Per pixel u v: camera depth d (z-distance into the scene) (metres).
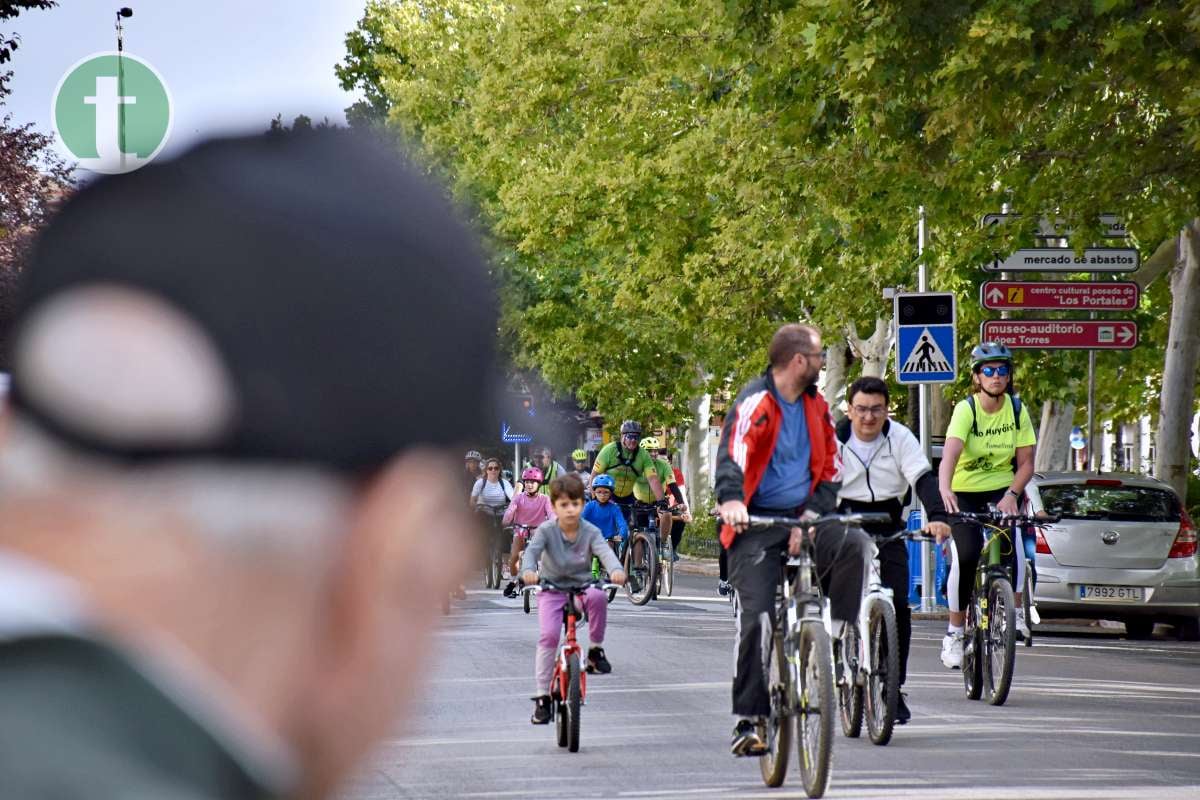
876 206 64.81
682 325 99.25
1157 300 93.75
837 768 28.94
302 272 2.13
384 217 2.23
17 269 2.10
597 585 33.25
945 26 49.78
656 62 89.31
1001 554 38.62
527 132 103.62
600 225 96.94
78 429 2.03
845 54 50.47
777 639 26.83
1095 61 50.59
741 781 27.55
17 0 48.50
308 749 2.17
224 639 2.05
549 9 101.50
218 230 2.11
